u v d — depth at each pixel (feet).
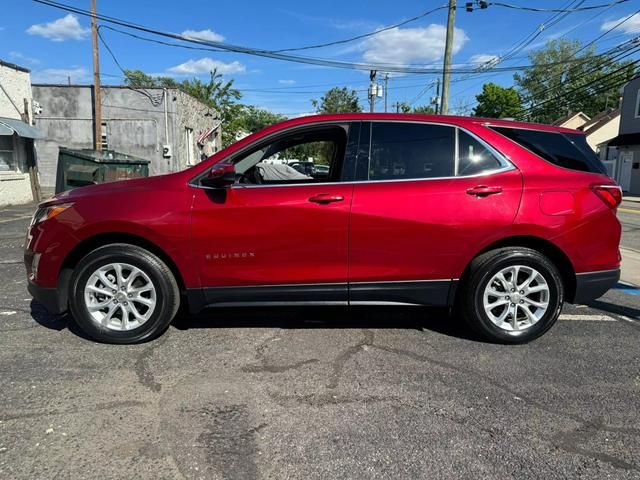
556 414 9.65
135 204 12.19
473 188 12.35
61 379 10.84
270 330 13.99
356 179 12.44
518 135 13.00
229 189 12.28
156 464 8.00
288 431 8.98
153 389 10.45
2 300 16.42
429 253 12.41
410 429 9.08
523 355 12.43
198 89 113.91
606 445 8.65
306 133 12.98
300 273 12.42
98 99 59.82
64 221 12.26
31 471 7.77
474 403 10.03
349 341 13.24
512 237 12.68
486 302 12.80
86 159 37.27
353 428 9.09
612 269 13.05
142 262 12.32
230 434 8.86
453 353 12.52
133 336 12.66
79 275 12.37
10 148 46.34
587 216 12.60
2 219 37.04
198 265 12.35
